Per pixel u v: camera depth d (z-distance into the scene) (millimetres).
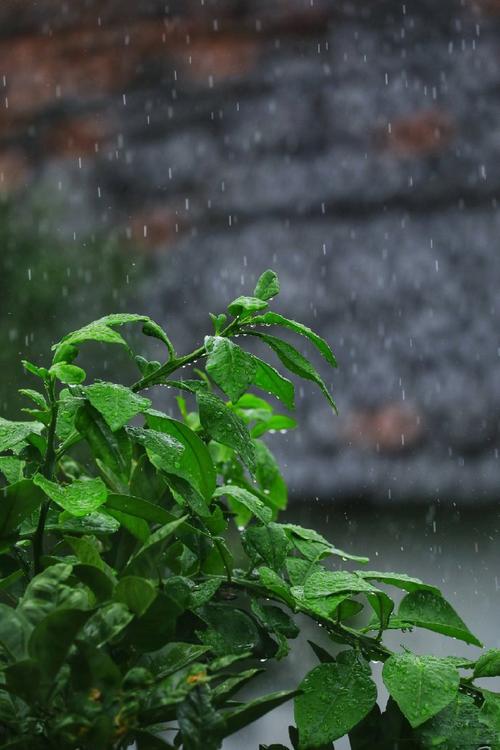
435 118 12016
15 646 1275
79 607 1274
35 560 1561
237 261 11828
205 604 1635
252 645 1608
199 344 11406
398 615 1632
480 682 5531
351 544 9602
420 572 8562
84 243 9102
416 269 11633
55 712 1333
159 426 1597
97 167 12141
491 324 11383
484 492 10797
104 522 1643
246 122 12305
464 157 11859
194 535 1658
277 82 12398
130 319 1584
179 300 11617
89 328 1554
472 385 11211
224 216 12008
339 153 12086
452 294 11508
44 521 1554
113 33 12648
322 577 1578
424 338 11438
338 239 11836
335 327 11609
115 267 8945
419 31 12312
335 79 12312
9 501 1455
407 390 11297
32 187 11805
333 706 1504
